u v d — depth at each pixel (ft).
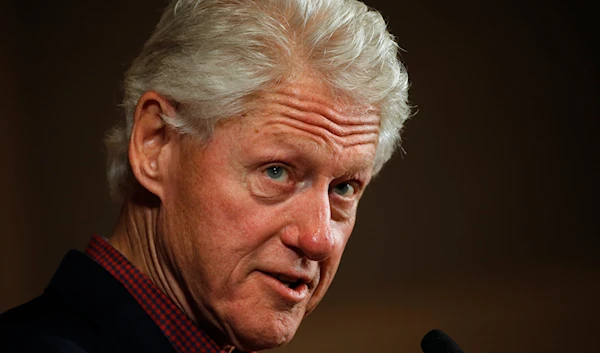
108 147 14.14
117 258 13.15
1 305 32.89
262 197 12.00
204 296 12.52
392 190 32.30
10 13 33.24
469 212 32.45
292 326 12.86
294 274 12.36
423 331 31.94
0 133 32.99
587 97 32.78
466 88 32.42
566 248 32.48
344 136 11.96
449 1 32.32
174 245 12.51
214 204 12.01
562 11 32.78
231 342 13.00
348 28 11.84
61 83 33.53
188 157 12.15
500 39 32.55
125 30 33.35
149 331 12.59
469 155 32.48
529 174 32.60
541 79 32.73
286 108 11.62
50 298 13.10
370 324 31.96
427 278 32.24
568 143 32.71
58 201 33.50
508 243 32.48
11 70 33.24
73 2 33.53
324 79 11.71
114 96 33.32
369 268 32.19
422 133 32.35
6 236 33.01
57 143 33.55
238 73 11.45
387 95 12.41
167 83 12.16
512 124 32.63
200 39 11.81
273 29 11.53
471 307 32.19
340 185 13.00
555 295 32.32
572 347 32.09
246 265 12.28
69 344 12.01
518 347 32.07
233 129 11.75
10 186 33.19
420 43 32.19
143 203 13.26
